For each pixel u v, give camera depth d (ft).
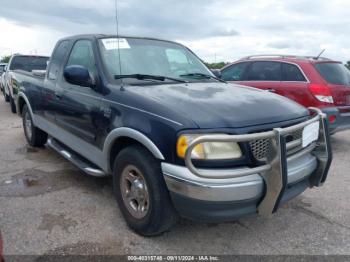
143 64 13.32
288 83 20.97
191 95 10.78
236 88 12.62
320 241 10.66
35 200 13.06
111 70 12.44
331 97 19.40
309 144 10.85
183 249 10.13
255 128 9.30
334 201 13.51
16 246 10.05
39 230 10.93
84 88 13.17
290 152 10.07
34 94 18.22
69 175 15.70
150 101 10.17
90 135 12.69
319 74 20.07
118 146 11.57
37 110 18.12
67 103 14.21
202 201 8.77
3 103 43.14
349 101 20.20
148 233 10.44
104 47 13.23
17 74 23.17
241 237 10.84
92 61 13.17
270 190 9.04
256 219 11.95
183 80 13.14
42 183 14.75
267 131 9.43
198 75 14.26
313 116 11.57
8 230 10.88
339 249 10.26
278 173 8.89
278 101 11.21
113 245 10.21
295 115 10.58
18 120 30.22
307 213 12.48
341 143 22.71
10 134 24.09
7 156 18.58
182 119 9.15
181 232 11.02
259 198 9.20
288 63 21.40
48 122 16.85
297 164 10.21
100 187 14.38
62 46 16.37
